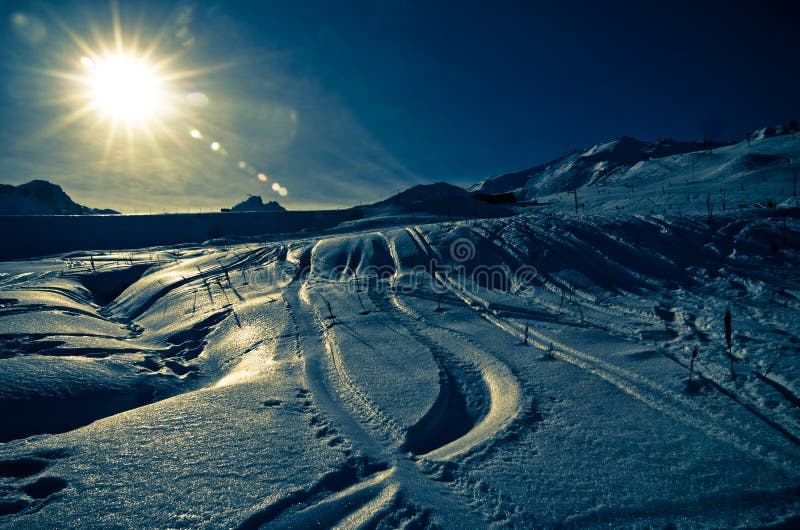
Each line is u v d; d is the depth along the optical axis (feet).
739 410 25.34
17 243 246.68
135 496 17.28
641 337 40.32
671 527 16.72
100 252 221.25
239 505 16.90
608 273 62.75
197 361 44.96
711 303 48.26
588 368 34.06
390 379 32.99
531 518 17.08
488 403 29.91
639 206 193.26
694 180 304.50
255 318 57.16
